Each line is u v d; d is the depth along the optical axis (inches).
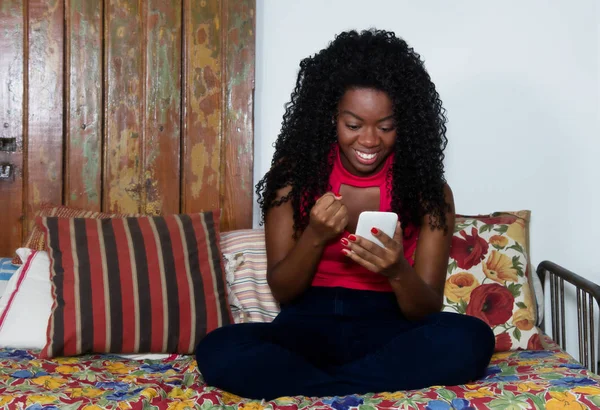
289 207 70.9
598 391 55.9
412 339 60.0
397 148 68.9
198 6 92.7
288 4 95.6
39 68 91.3
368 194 70.5
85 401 56.3
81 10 91.5
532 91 97.1
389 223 61.8
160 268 76.5
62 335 71.5
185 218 81.4
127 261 75.9
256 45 95.7
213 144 93.9
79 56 91.8
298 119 71.5
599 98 97.0
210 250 80.6
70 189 92.7
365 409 53.9
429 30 96.4
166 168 93.8
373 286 68.4
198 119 93.5
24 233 92.3
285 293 67.3
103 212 91.8
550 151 97.7
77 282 73.9
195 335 75.2
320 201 63.4
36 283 76.9
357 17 96.1
